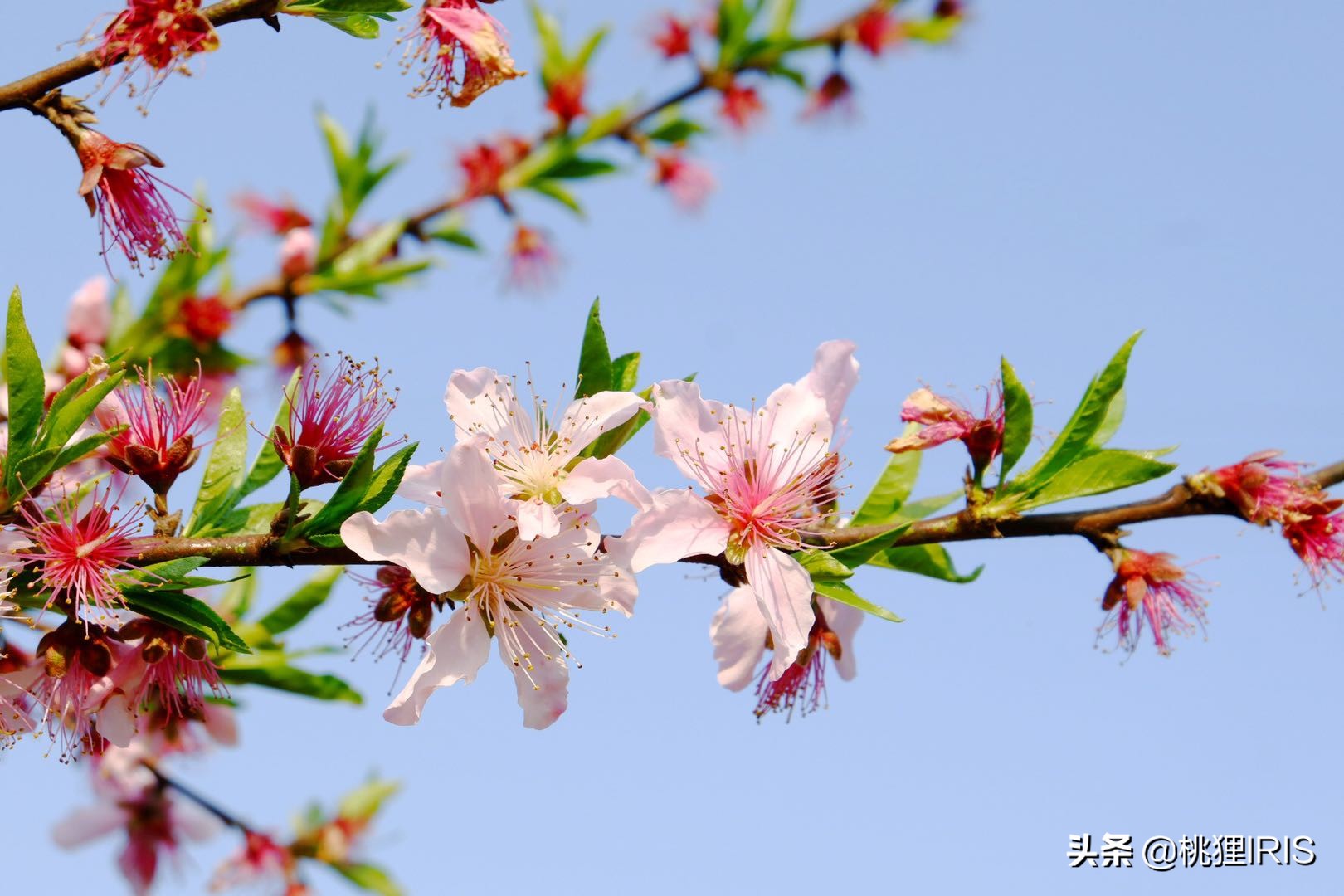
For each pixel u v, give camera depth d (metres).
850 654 4.13
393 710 3.20
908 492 4.09
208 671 3.64
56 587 3.31
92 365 3.47
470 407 3.52
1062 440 3.84
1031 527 3.84
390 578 3.59
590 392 3.52
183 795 6.14
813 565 3.60
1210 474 3.87
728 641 3.56
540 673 3.41
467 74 4.02
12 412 3.29
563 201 6.63
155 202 3.87
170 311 5.77
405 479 3.42
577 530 3.43
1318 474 3.90
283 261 6.15
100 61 3.62
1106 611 3.93
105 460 3.80
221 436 3.90
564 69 6.69
